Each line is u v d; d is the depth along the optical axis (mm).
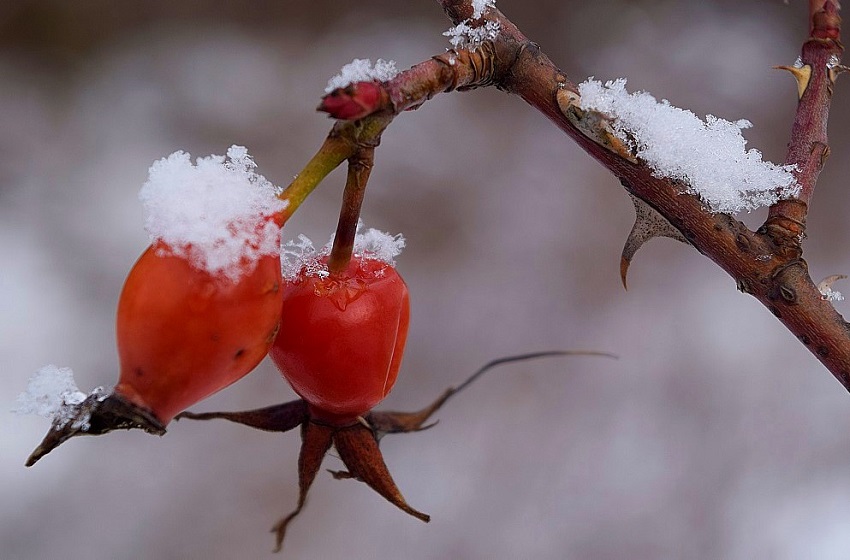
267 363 615
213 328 247
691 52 881
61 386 249
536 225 725
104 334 632
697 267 691
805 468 578
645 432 605
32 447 570
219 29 887
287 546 552
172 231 248
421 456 598
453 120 800
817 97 265
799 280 259
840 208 731
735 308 662
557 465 593
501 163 768
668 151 259
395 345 269
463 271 690
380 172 753
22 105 797
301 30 891
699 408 613
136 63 848
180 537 550
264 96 834
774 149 795
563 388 633
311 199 708
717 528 561
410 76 254
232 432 595
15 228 689
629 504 571
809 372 626
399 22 901
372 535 561
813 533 552
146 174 749
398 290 267
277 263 251
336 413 272
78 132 782
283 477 579
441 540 559
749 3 921
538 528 562
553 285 684
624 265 263
